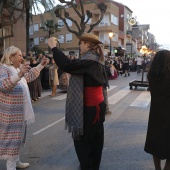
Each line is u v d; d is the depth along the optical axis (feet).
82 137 10.99
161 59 10.41
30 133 20.17
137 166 14.10
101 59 11.18
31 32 183.62
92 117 10.80
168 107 10.36
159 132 10.49
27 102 12.21
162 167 13.65
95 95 10.86
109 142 17.98
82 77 10.59
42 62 12.64
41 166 14.14
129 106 31.19
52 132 20.47
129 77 75.77
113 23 158.40
